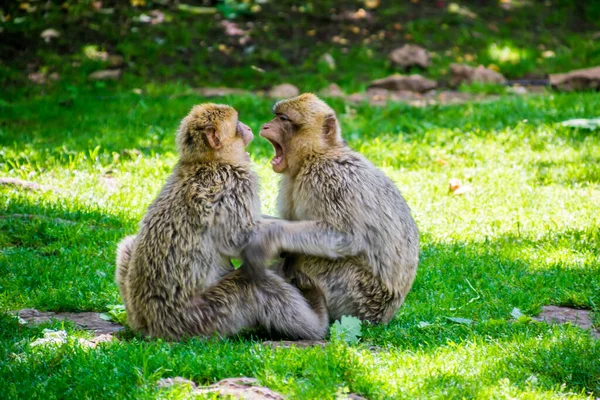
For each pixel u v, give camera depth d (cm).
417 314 991
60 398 720
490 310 1020
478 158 1786
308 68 2567
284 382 730
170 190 864
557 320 1002
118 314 974
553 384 771
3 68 2433
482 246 1277
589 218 1404
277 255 868
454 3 2980
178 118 2086
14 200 1396
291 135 916
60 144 1831
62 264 1153
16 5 2739
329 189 885
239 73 2502
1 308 991
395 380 749
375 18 2852
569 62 2614
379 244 902
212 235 840
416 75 2417
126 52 2558
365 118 2112
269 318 866
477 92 2380
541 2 3038
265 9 2861
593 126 1888
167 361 768
